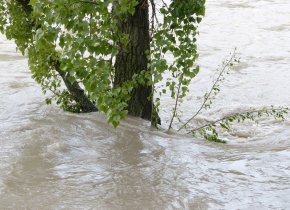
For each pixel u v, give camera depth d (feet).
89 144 36.50
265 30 98.63
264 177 31.40
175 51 39.75
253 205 27.55
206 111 57.26
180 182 30.42
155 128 41.96
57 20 28.81
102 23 29.96
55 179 30.60
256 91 65.82
